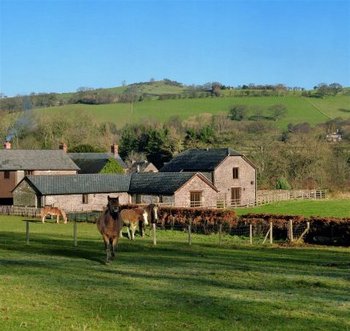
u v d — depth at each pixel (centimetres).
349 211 6938
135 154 12425
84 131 12400
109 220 2467
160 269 2302
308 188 9388
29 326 1321
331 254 3212
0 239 3662
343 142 10712
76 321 1391
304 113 15612
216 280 2056
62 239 3697
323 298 1770
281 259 2859
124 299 1653
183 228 4759
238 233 4381
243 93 18238
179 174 7469
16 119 12325
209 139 11788
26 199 7369
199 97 18150
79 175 7562
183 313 1507
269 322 1445
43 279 1972
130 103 17512
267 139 10919
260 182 9744
